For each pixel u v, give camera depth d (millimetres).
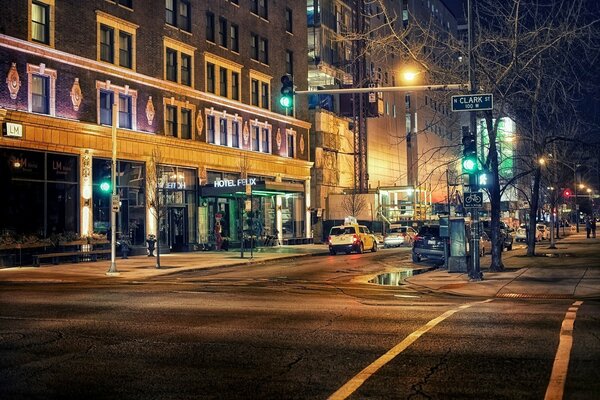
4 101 32062
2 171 32125
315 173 63906
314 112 64250
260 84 54312
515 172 48875
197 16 46688
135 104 40469
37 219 33938
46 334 12328
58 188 35281
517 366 9523
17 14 32781
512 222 79375
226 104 49438
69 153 35781
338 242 43344
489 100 22172
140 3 41094
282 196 57219
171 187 42938
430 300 18109
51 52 34500
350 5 72625
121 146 39094
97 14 37656
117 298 18188
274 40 56625
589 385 8422
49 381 8859
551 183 47094
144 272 29047
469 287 21375
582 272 25656
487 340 11508
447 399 7887
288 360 10062
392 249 49938
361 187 68750
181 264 33438
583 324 13195
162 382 8789
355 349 10836
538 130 31906
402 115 83312
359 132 69688
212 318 14305
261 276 27422
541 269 27266
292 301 17531
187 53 45469
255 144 53438
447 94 30844
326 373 9227
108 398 8031
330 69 67188
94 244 36625
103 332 12539
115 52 39000
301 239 59656
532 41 27609
